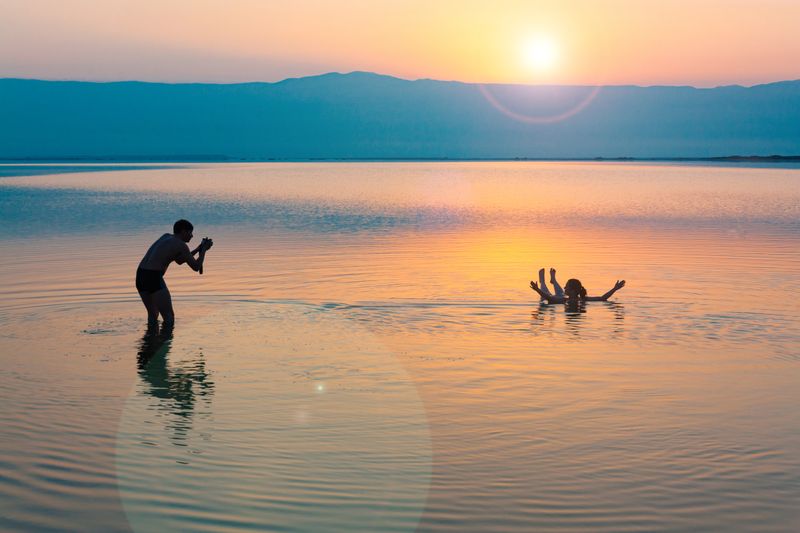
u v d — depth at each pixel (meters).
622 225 33.53
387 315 13.89
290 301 15.23
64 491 6.64
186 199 53.31
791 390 9.50
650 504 6.47
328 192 64.44
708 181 91.62
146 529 6.02
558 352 11.30
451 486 6.77
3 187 71.25
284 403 8.91
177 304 14.90
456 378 9.95
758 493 6.67
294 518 6.20
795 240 27.23
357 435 7.93
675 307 14.74
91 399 9.04
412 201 51.69
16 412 8.58
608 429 8.16
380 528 6.05
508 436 7.93
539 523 6.15
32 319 13.45
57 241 26.75
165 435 7.90
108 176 107.75
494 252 23.58
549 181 93.62
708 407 8.87
